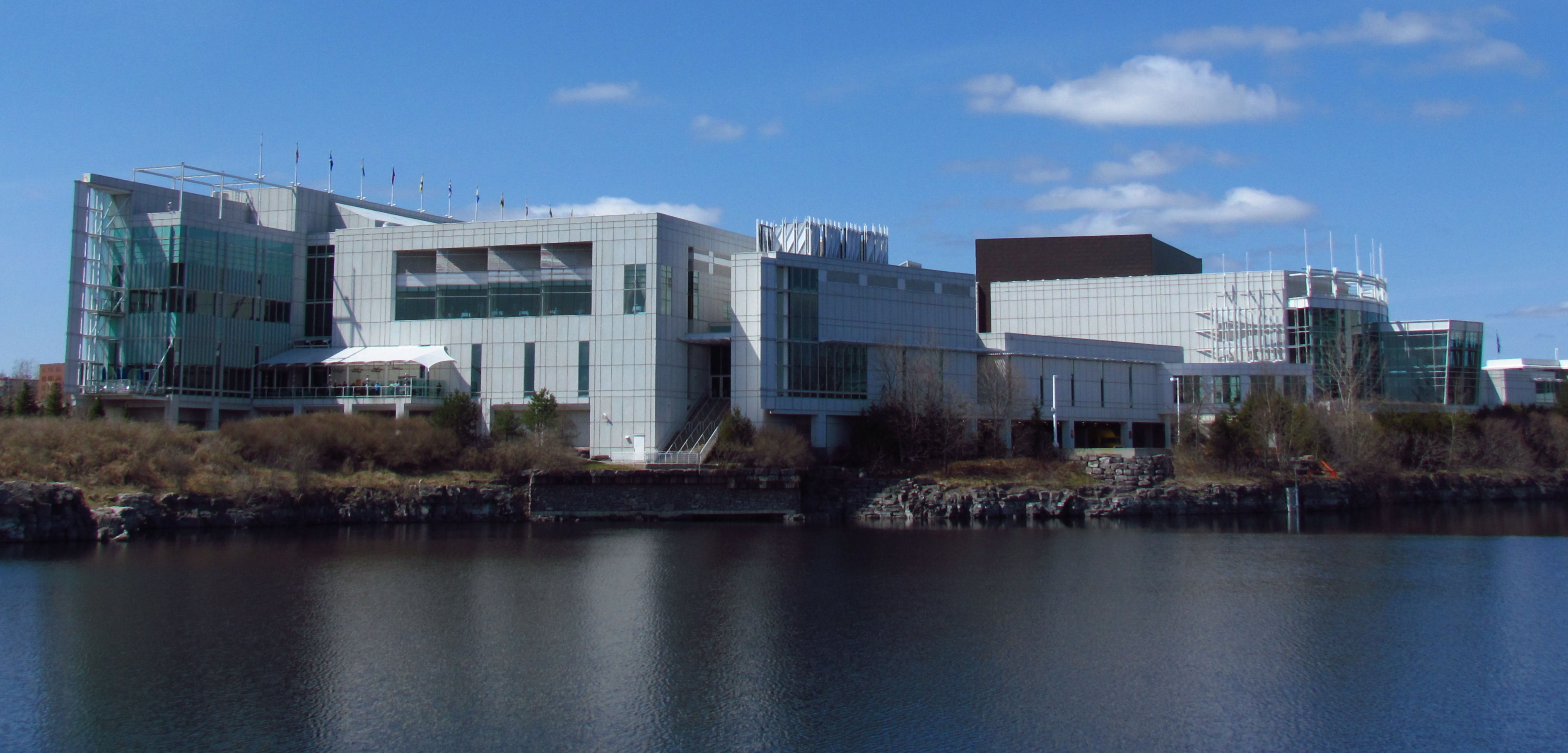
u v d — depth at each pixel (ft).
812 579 263.08
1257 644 199.52
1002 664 185.47
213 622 210.18
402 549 310.04
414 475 394.52
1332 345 631.97
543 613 222.28
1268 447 488.02
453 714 158.40
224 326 468.34
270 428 386.93
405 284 482.69
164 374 449.89
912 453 443.73
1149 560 298.76
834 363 456.45
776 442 416.26
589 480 401.49
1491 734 151.64
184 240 453.58
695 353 473.26
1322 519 432.66
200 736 149.07
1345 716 158.51
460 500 386.73
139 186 471.21
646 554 305.53
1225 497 453.17
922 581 261.44
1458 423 574.56
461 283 475.72
